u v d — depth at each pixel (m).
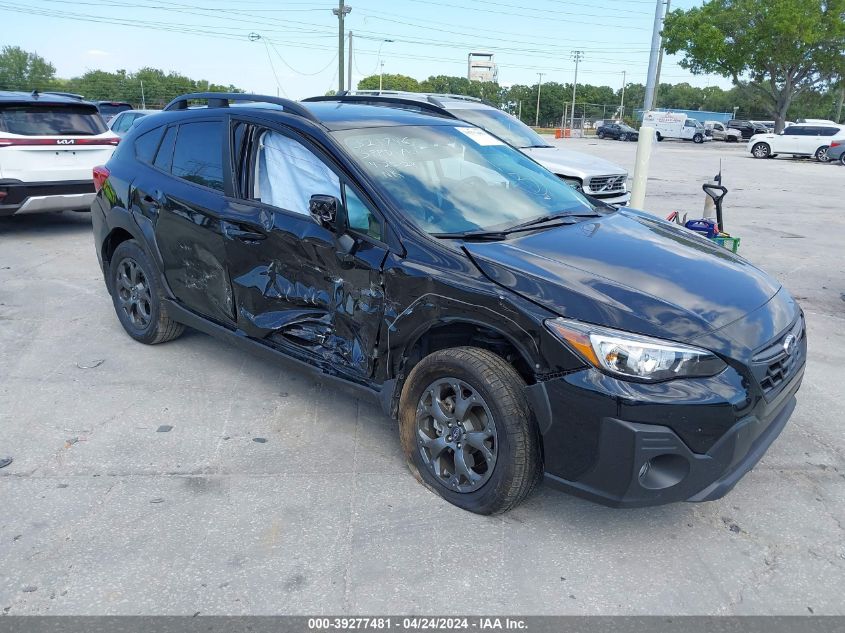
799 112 81.88
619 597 2.71
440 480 3.30
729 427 2.74
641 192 7.52
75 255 8.06
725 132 50.34
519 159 4.52
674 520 3.22
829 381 4.82
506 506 3.07
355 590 2.71
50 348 5.14
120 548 2.93
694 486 2.79
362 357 3.52
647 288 3.04
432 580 2.77
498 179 4.07
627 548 3.01
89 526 3.07
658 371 2.71
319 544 2.97
